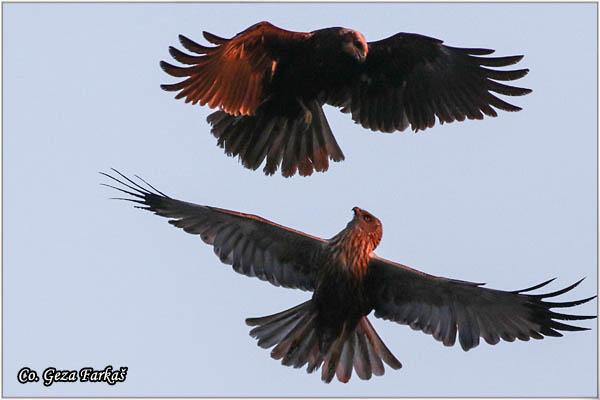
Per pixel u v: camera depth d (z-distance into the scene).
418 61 17.38
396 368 16.19
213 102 15.23
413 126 17.55
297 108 16.64
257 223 16.17
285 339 16.25
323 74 16.34
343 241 16.22
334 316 16.36
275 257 16.41
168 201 16.34
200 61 15.04
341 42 16.06
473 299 15.95
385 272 16.30
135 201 16.39
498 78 17.20
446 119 17.45
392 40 17.25
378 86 17.48
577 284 15.70
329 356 16.23
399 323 16.31
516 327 15.93
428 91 17.48
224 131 16.73
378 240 16.34
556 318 15.78
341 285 16.27
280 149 16.81
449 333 16.09
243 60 15.41
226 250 16.30
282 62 15.99
